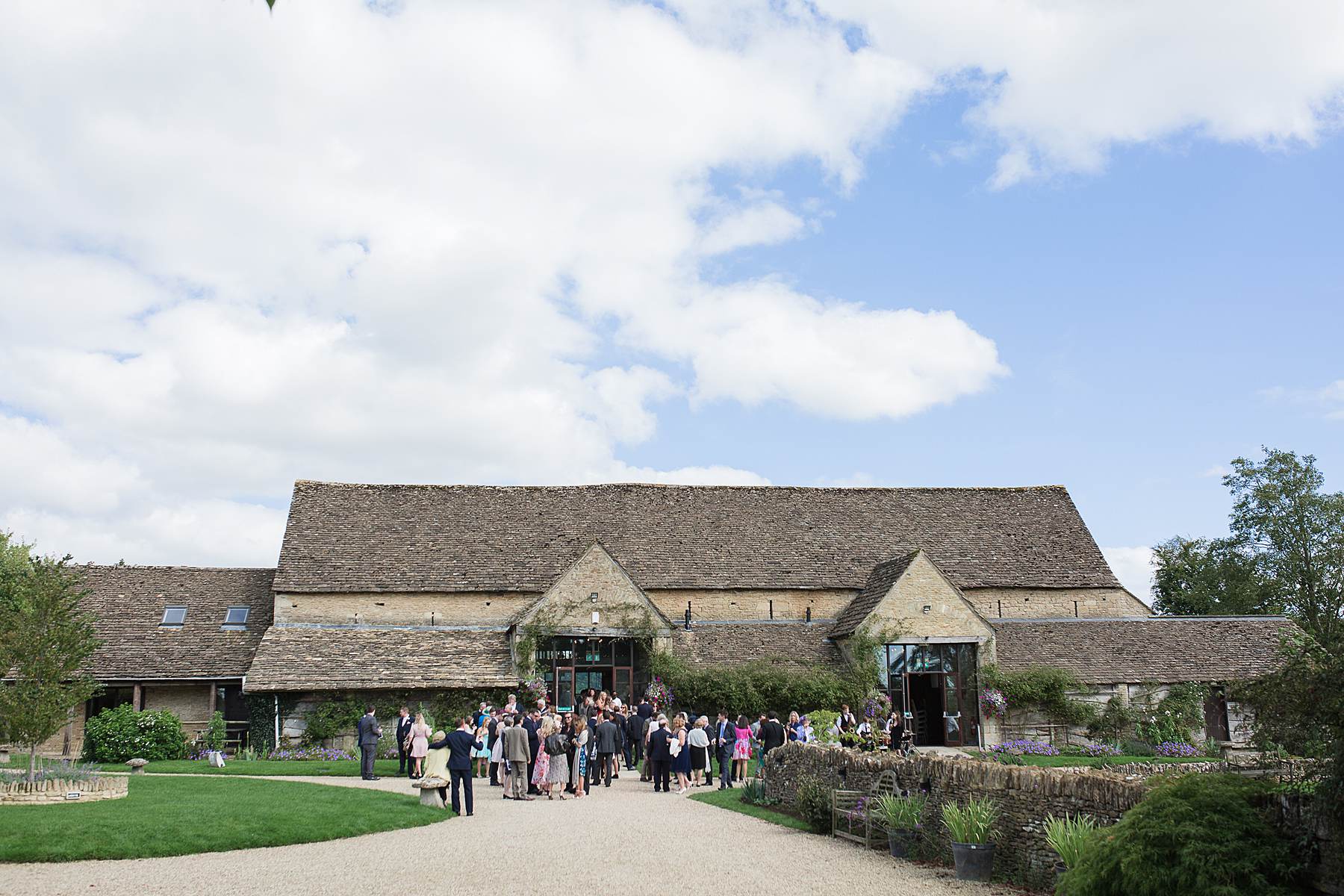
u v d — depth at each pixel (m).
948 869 14.36
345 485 42.94
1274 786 10.49
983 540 45.09
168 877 13.42
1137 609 43.31
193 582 39.91
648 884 13.26
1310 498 56.16
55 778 19.72
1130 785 11.95
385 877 13.62
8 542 39.12
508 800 22.67
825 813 17.77
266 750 32.41
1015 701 37.28
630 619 36.12
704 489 46.06
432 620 38.50
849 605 40.84
